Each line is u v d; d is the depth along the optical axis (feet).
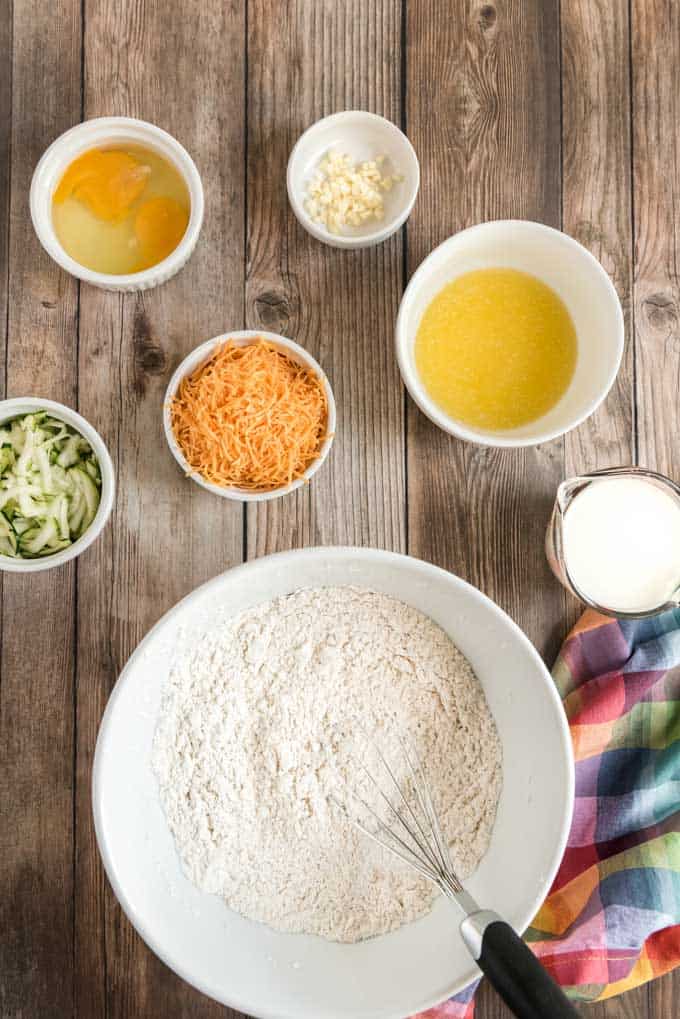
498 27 4.45
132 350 4.27
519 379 4.17
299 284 4.33
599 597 4.07
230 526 4.26
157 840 3.86
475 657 4.01
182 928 3.73
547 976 3.05
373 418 4.32
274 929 3.89
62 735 4.22
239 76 4.36
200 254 4.29
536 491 4.37
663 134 4.50
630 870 4.15
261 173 4.33
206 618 3.85
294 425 3.92
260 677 3.98
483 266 4.15
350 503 4.31
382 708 3.98
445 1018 4.08
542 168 4.44
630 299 4.45
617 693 4.19
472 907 3.43
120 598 4.23
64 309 4.27
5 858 4.20
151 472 4.25
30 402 3.93
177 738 3.93
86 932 4.21
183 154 4.01
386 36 4.41
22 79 4.31
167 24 4.34
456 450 4.34
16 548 4.03
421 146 4.41
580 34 4.48
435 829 3.91
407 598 4.00
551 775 3.67
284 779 3.89
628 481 4.11
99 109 4.32
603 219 4.46
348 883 3.90
